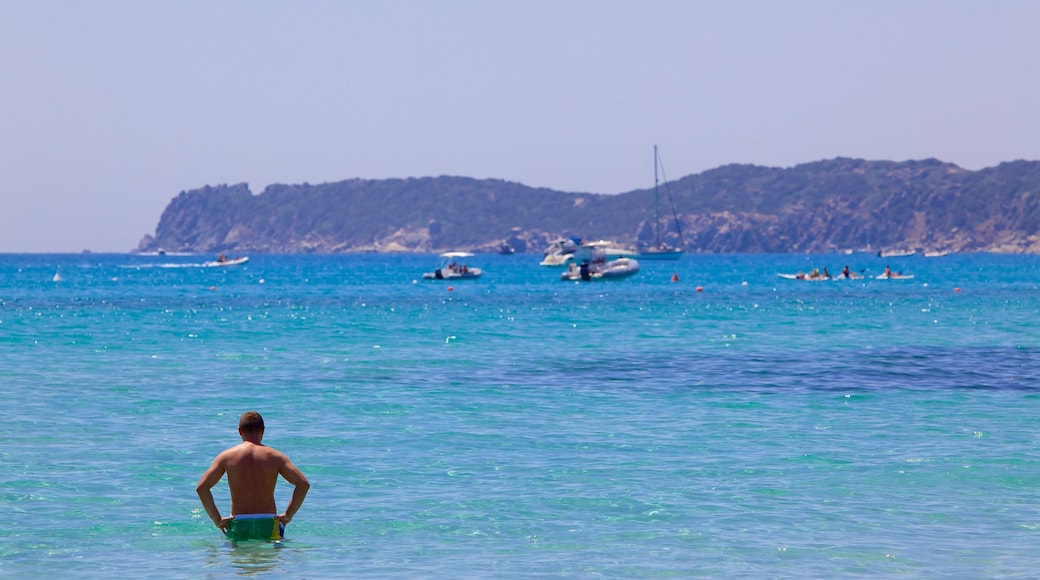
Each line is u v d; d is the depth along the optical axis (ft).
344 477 109.50
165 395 168.45
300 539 86.94
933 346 262.67
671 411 154.81
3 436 130.31
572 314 417.08
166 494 101.40
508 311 444.14
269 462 86.89
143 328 328.70
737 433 135.64
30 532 88.28
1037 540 85.97
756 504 98.02
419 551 83.61
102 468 112.37
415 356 235.20
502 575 77.30
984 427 139.95
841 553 82.43
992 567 78.84
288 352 243.40
